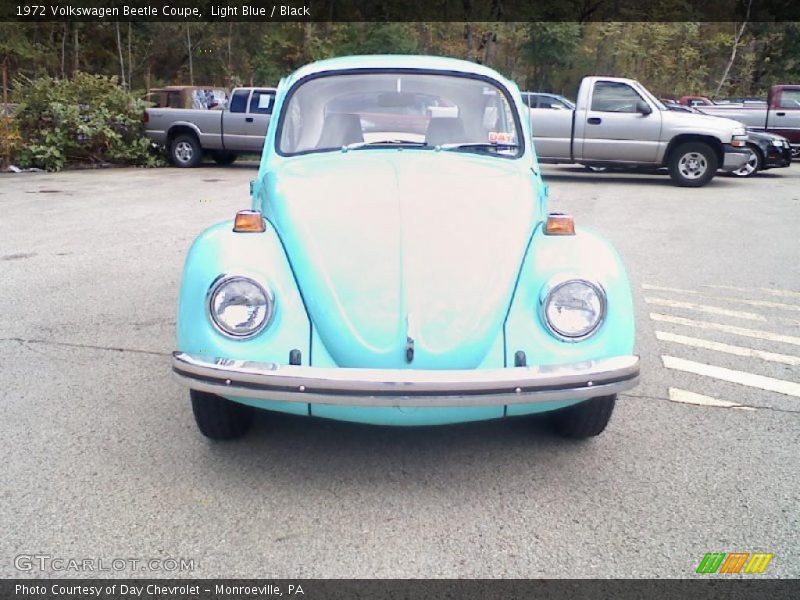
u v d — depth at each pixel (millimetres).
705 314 6145
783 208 11844
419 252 3359
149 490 3326
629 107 14484
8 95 17609
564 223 3502
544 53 33750
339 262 3311
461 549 2932
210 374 3049
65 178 15102
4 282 6820
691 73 39781
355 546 2945
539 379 2984
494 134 4609
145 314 5914
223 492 3318
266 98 16938
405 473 3504
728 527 3090
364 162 4172
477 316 3182
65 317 5820
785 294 6770
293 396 2957
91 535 2994
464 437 3867
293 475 3475
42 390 4418
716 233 9633
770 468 3584
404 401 2920
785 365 5000
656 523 3117
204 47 32156
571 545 2959
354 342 3117
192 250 3373
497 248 3414
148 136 17609
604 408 3578
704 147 14281
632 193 13438
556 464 3598
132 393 4391
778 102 19062
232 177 15523
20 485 3348
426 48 33125
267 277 3217
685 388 4586
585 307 3180
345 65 4758
